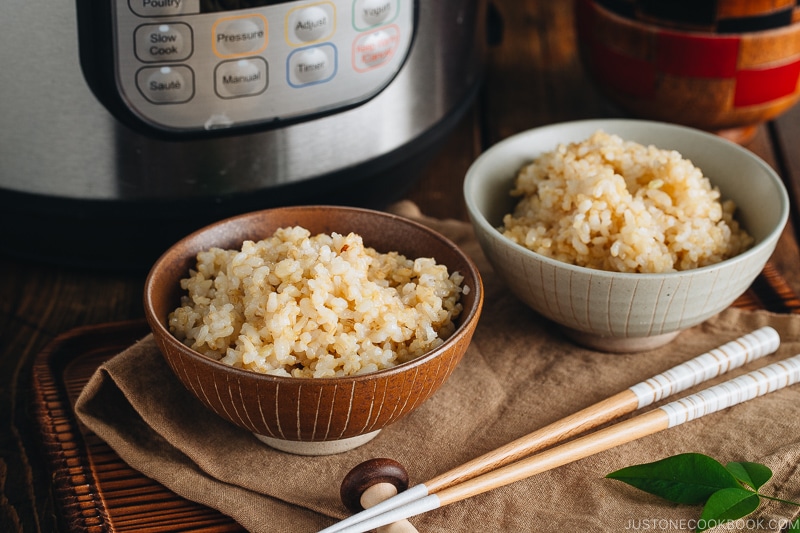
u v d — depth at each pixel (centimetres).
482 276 70
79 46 62
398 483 56
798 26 74
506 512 57
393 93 68
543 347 65
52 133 64
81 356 65
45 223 67
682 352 65
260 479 58
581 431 60
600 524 56
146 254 68
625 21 76
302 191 67
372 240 63
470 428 61
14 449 61
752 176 66
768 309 68
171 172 65
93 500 58
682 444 60
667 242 63
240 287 59
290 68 64
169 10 61
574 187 63
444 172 79
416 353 58
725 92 75
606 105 85
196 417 61
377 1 64
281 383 54
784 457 58
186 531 57
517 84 87
